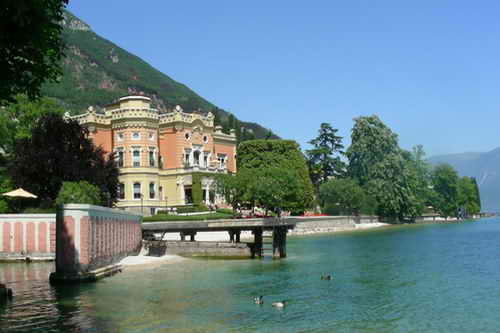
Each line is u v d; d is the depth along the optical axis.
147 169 87.38
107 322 22.39
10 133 68.19
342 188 123.50
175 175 91.56
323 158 143.50
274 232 53.28
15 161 58.66
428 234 97.00
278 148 109.88
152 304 26.56
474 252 58.75
